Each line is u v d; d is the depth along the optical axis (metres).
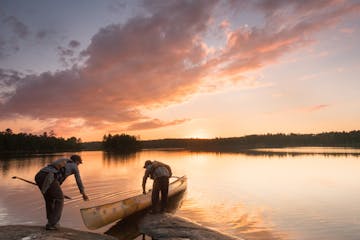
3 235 6.25
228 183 17.52
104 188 15.86
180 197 13.06
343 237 7.54
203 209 10.69
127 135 159.88
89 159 48.94
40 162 41.03
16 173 24.86
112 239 6.88
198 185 16.80
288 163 31.91
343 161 33.12
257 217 9.53
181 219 8.55
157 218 8.73
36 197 13.26
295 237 7.56
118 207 8.91
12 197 13.27
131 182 18.31
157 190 9.63
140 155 63.66
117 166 32.38
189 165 32.09
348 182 17.09
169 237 7.21
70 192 14.66
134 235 7.76
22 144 125.12
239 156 50.44
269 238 7.47
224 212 10.23
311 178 19.03
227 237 7.12
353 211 10.23
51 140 140.12
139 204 9.93
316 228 8.32
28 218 9.57
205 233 7.36
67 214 9.99
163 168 9.84
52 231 6.70
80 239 6.41
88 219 7.84
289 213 10.03
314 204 11.42
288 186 15.98
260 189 15.10
